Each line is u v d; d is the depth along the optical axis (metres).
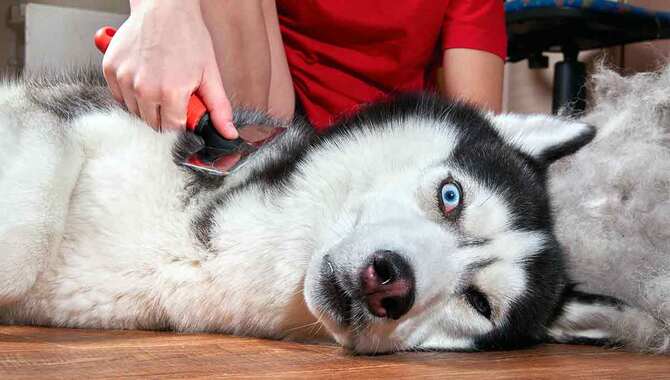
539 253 0.76
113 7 1.51
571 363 0.66
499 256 0.73
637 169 0.85
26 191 0.69
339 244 0.68
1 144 0.72
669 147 0.89
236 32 0.93
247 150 0.76
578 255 0.81
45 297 0.73
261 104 0.97
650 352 0.73
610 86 0.98
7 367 0.55
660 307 0.73
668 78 0.94
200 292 0.73
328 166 0.75
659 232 0.80
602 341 0.77
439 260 0.70
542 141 0.84
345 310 0.68
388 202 0.72
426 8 1.10
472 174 0.75
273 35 1.04
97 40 0.80
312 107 1.13
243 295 0.73
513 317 0.75
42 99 0.80
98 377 0.53
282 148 0.78
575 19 1.38
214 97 0.74
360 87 1.12
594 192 0.85
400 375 0.59
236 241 0.73
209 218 0.73
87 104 0.79
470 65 1.13
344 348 0.71
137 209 0.72
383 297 0.66
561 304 0.77
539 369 0.63
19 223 0.68
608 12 1.36
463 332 0.74
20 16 1.46
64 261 0.73
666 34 1.42
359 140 0.77
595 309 0.76
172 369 0.57
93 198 0.72
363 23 1.09
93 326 0.75
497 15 1.17
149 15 0.74
